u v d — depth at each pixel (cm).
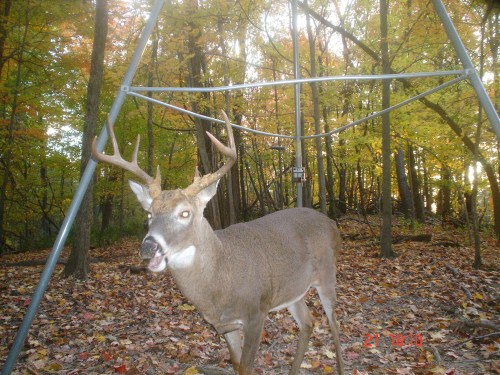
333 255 493
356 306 684
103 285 813
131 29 1334
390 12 1370
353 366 479
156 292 759
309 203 1761
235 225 437
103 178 1945
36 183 1917
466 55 459
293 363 446
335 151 1828
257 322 393
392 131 1326
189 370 461
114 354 505
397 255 1091
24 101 1373
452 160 1434
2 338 545
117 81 1238
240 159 1952
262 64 1727
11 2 1231
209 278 369
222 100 1527
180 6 1168
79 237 873
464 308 629
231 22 1252
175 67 1264
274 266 415
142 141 1841
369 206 2358
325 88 1430
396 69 1266
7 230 2138
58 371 463
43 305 680
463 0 1033
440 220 2047
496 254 1103
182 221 350
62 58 1292
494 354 466
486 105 450
